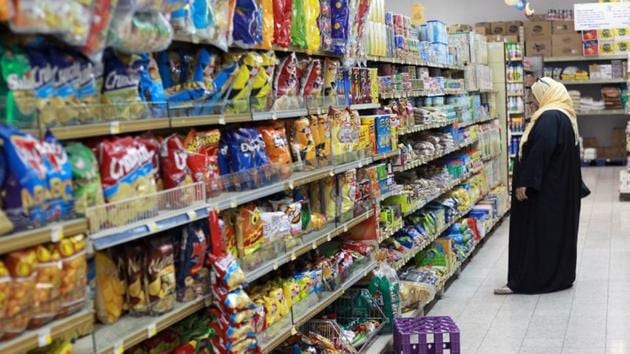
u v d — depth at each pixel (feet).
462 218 27.32
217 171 10.96
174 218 8.91
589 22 41.24
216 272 9.71
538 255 21.27
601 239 28.22
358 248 16.15
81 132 7.70
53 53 7.55
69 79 7.72
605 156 50.24
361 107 16.65
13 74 7.08
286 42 12.37
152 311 8.95
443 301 20.99
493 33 48.83
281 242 12.00
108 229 7.88
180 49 10.53
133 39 8.22
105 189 8.19
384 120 17.63
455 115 25.85
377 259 16.51
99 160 8.21
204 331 10.15
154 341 9.81
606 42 47.73
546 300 20.63
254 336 10.07
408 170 22.47
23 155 6.72
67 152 7.80
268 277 12.83
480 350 16.78
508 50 37.35
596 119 51.24
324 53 14.56
